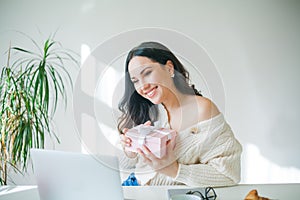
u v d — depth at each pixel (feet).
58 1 8.93
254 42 8.80
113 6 8.89
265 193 3.90
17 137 6.22
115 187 3.02
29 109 6.40
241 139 8.79
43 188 3.18
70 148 8.74
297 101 8.75
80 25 8.90
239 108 8.78
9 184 8.63
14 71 8.79
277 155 8.73
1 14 8.94
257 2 8.82
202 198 3.63
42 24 8.92
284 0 8.82
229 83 8.79
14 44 8.90
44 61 6.92
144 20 8.84
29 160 8.47
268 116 8.77
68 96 8.77
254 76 8.77
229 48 8.80
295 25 8.82
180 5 8.80
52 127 8.73
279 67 8.79
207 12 8.80
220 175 3.90
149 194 4.01
